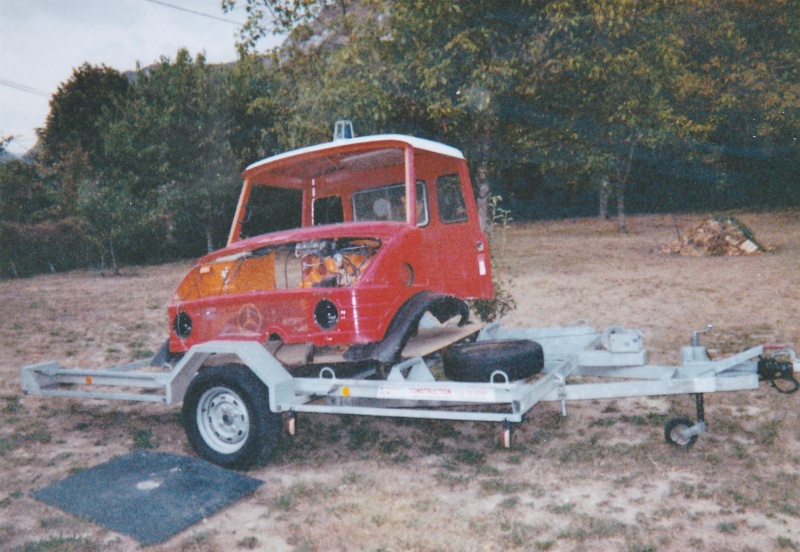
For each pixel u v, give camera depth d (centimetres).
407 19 1456
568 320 1088
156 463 532
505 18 1505
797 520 405
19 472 532
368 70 1452
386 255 506
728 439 545
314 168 657
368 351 496
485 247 663
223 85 2766
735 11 3378
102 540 406
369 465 527
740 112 3516
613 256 2109
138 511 441
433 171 624
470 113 1474
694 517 412
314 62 1655
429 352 530
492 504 444
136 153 2731
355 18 1559
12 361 959
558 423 609
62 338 1135
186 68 2762
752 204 4075
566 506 432
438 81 1421
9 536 419
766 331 937
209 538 404
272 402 495
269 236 580
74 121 4222
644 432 573
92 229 2367
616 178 2189
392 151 590
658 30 1784
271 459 545
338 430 615
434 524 415
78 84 4328
